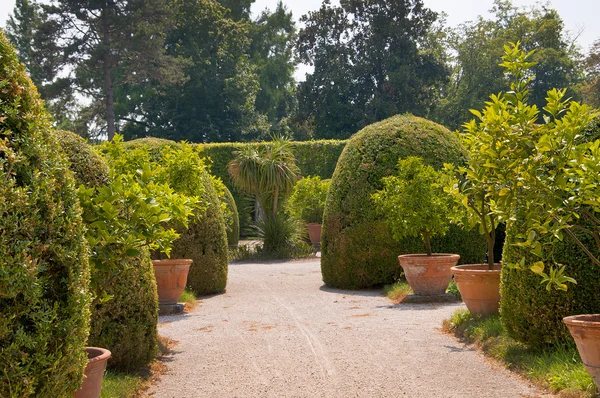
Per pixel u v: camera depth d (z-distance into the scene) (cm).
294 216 1898
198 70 3781
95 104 3722
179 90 3747
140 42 3334
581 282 496
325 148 2483
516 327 533
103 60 3319
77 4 3247
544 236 507
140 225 445
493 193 442
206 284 1048
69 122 3728
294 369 542
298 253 1755
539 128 436
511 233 536
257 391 482
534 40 4062
